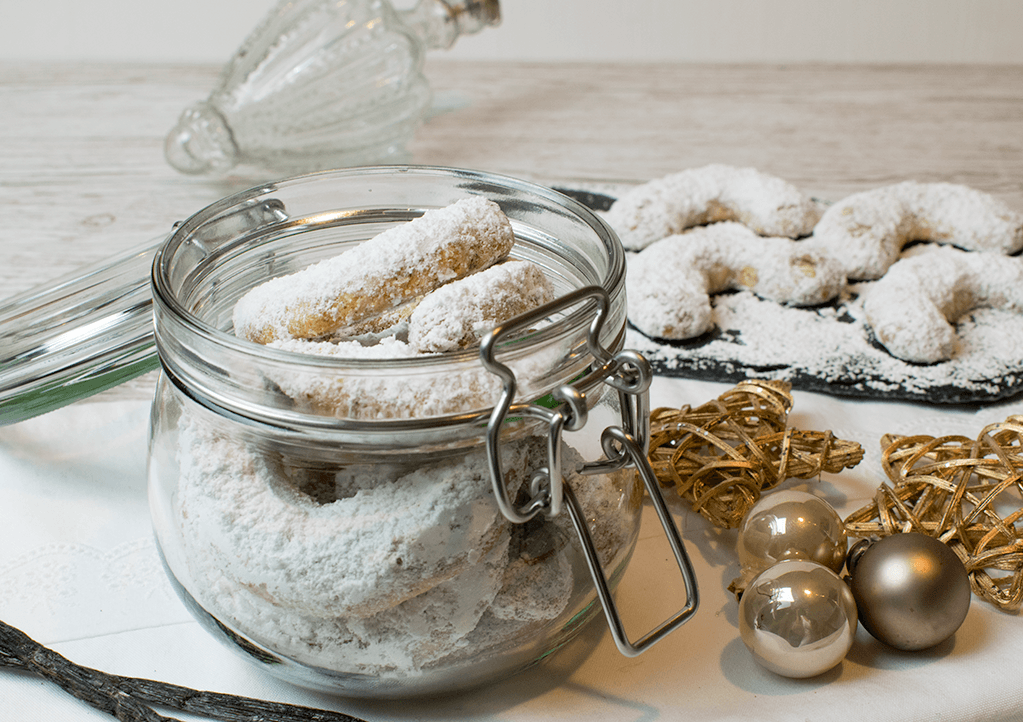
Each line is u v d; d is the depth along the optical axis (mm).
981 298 497
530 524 306
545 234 342
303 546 291
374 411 282
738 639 343
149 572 368
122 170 690
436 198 355
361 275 317
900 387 447
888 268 523
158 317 301
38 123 787
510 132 771
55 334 389
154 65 964
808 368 460
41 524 384
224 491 299
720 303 516
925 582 322
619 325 307
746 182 565
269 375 282
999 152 728
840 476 402
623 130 780
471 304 304
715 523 373
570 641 335
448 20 754
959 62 1059
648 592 358
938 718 318
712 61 1069
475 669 312
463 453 293
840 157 719
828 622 316
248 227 341
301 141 698
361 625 300
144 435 427
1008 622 345
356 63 684
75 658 339
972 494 367
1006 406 441
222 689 331
